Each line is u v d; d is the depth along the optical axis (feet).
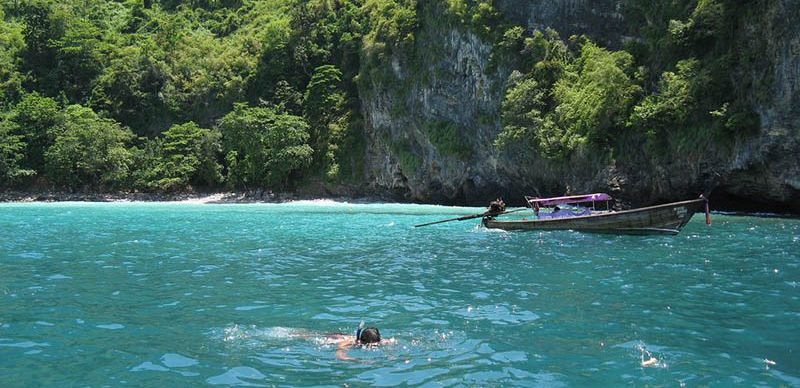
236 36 264.52
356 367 22.70
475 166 156.66
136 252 59.47
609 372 21.75
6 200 192.13
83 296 36.83
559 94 133.39
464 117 158.71
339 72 203.62
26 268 48.37
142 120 226.38
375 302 34.91
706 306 32.40
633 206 116.57
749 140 96.78
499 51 147.54
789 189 96.53
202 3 312.09
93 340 26.66
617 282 40.01
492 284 40.22
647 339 26.04
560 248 58.70
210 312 32.42
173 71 234.58
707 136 101.09
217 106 222.07
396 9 185.16
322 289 39.22
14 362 23.36
